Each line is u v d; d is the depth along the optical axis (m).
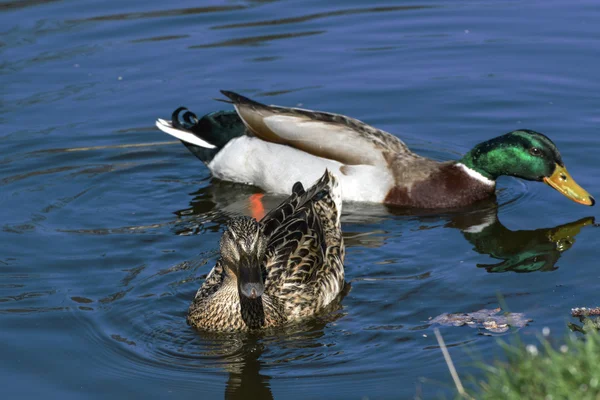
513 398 7.25
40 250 12.87
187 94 17.89
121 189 15.20
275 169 15.22
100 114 17.31
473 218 14.18
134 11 21.77
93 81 18.44
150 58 19.36
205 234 13.47
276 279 11.30
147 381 9.77
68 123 17.05
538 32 20.11
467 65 18.80
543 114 16.81
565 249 12.71
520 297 11.23
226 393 9.52
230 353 10.40
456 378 8.31
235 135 15.66
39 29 20.62
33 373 9.88
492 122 16.73
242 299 10.66
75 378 9.81
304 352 10.34
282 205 12.32
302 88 18.12
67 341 10.55
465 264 12.37
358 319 11.04
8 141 16.36
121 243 13.12
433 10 21.75
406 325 10.75
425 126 16.81
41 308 11.27
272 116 15.41
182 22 21.14
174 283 11.96
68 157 16.08
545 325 10.38
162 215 14.25
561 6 21.55
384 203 14.91
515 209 14.47
